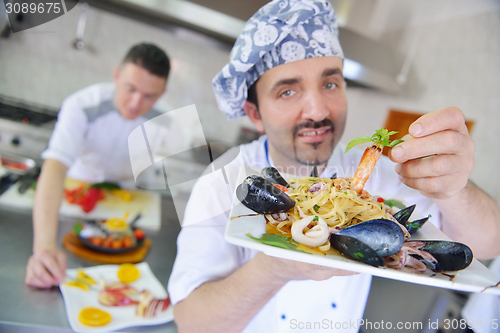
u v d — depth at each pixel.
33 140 2.59
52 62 3.08
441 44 2.62
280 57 1.04
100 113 2.24
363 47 2.48
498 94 2.33
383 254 0.62
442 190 0.75
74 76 3.18
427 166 0.71
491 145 2.36
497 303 1.56
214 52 3.24
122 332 1.09
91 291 1.21
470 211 0.93
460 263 0.61
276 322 1.20
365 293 1.24
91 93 2.24
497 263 1.61
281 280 0.77
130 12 2.19
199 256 1.07
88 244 1.42
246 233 0.63
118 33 3.10
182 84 3.28
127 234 1.54
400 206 1.00
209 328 0.95
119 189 1.90
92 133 2.22
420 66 2.71
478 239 0.99
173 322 1.17
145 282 1.32
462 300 1.70
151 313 1.17
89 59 3.15
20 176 1.91
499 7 2.33
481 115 2.43
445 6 2.48
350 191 0.87
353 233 0.64
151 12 2.09
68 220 1.61
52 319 1.07
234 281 0.90
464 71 2.53
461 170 0.71
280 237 0.66
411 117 2.78
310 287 1.19
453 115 0.68
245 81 1.14
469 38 2.49
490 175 2.35
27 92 3.12
